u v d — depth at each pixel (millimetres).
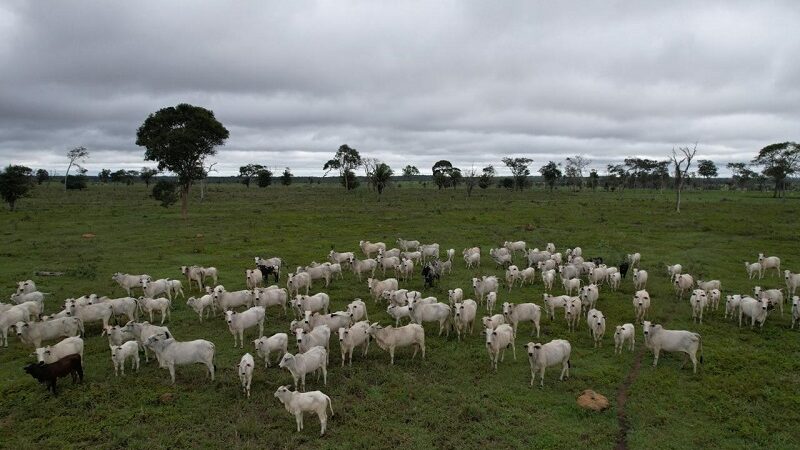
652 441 13258
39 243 42938
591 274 29422
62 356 17016
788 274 27453
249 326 20109
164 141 57969
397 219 60812
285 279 31344
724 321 23109
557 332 21672
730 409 14914
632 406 15031
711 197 104250
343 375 17219
